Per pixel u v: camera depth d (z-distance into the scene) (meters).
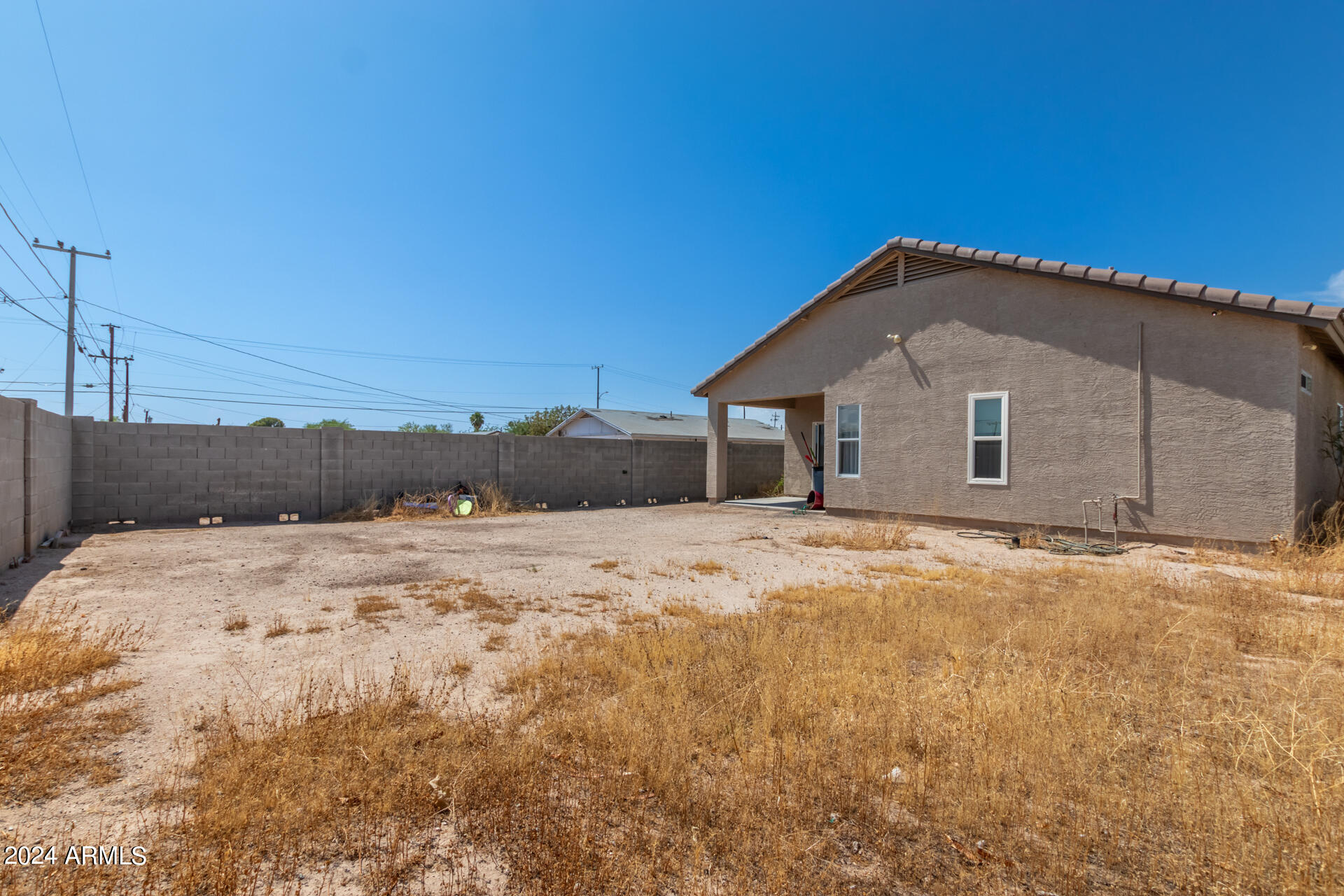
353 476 14.03
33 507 8.39
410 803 2.65
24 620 5.16
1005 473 11.08
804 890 2.19
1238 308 8.52
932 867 2.33
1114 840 2.42
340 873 2.26
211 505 12.54
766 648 4.42
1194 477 9.07
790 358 14.98
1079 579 7.12
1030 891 2.19
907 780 2.81
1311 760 2.67
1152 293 9.25
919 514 12.33
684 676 3.91
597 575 7.57
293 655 4.55
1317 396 9.72
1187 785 2.75
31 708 3.45
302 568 7.79
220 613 5.66
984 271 11.42
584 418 30.67
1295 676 4.08
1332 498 10.31
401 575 7.41
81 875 2.17
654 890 2.18
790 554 9.11
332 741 3.11
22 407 8.01
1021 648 4.66
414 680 4.07
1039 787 2.73
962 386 11.70
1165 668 4.24
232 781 2.70
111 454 11.68
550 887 2.15
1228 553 8.59
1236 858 2.30
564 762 3.03
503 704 3.70
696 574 7.68
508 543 10.09
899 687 3.77
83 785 2.78
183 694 3.81
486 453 15.95
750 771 2.90
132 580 6.97
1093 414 10.05
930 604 5.75
